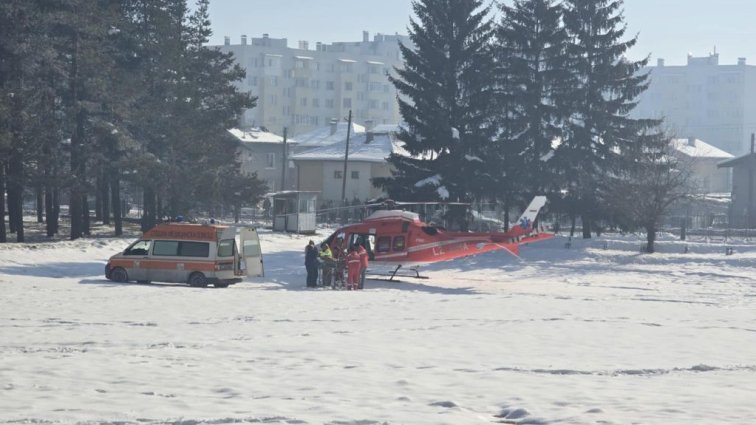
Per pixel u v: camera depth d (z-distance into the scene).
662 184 82.88
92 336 25.53
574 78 91.06
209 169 90.88
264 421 13.83
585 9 90.44
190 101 89.88
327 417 14.20
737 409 15.24
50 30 75.06
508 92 91.81
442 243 56.84
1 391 16.58
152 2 88.44
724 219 119.25
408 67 92.88
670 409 15.19
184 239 48.62
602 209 88.75
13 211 89.88
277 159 175.75
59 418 14.02
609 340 26.47
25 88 72.19
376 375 19.08
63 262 59.50
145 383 17.66
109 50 85.81
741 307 41.56
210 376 18.67
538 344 25.22
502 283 58.53
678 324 32.16
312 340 25.41
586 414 14.62
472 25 91.56
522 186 92.31
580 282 60.25
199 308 34.78
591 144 91.81
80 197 77.62
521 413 14.63
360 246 51.34
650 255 78.31
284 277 58.16
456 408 15.12
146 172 83.75
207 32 96.19
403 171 93.38
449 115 91.62
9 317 30.17
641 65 91.44
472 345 24.73
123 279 49.12
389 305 37.84
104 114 81.44
